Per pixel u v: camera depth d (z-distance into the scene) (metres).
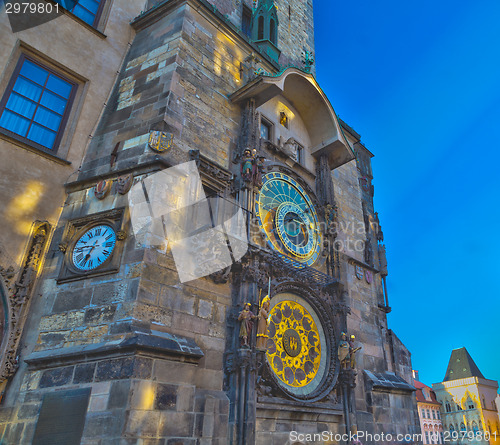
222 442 11.39
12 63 14.44
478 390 84.12
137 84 16.02
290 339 14.66
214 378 12.11
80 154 14.85
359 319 19.02
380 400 17.61
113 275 11.66
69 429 9.73
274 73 20.22
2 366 11.02
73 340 11.05
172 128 14.25
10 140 13.32
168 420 10.02
